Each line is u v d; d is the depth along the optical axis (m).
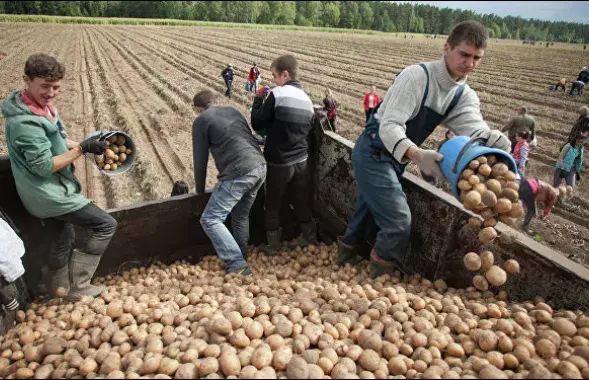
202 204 4.28
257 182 4.07
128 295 3.65
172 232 4.25
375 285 3.51
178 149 10.57
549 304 2.78
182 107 14.31
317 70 26.02
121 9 111.62
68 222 3.55
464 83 3.25
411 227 3.72
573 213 7.92
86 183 8.53
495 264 3.05
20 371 2.63
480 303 3.06
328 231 4.92
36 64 2.94
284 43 48.41
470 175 2.85
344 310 3.08
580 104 17.45
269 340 2.59
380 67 28.62
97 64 25.36
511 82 23.42
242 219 4.34
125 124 12.46
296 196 4.77
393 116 3.16
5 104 3.07
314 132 4.74
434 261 3.54
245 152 3.89
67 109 14.49
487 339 2.54
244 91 18.58
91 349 2.77
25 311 3.57
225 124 3.88
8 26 58.38
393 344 2.60
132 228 4.00
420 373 2.44
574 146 7.96
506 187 2.86
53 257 3.62
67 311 3.42
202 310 3.03
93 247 3.60
